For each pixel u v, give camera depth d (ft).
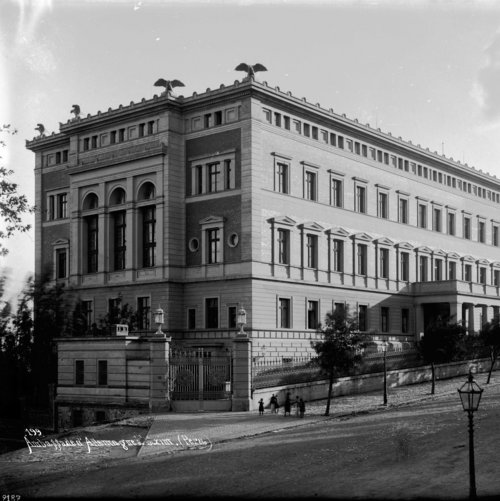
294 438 122.62
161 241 238.07
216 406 165.27
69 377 181.78
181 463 108.58
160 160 240.12
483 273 347.36
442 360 202.80
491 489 75.87
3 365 199.93
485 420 122.31
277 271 232.32
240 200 227.40
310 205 247.09
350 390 189.16
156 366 167.22
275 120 236.84
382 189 282.56
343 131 264.93
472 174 340.39
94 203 265.13
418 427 122.31
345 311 169.17
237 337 167.73
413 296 290.97
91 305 256.93
